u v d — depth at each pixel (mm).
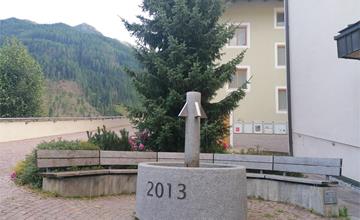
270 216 8203
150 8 13086
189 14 12453
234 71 13117
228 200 6910
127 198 9750
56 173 8844
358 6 11617
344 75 12523
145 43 13500
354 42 9344
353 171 12039
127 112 12938
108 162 10414
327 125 14008
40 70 38969
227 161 11156
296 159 9930
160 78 12781
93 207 8258
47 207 7801
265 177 10188
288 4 18969
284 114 25594
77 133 34281
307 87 16172
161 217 6938
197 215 6766
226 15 26344
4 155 16516
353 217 8133
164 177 7027
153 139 12773
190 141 7723
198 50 12930
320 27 14594
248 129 25516
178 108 12656
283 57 26031
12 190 9023
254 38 26141
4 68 36625
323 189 8320
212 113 12992
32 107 37469
